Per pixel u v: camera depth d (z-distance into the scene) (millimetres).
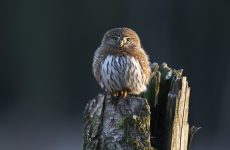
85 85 33281
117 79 10164
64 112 32625
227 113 31250
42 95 33531
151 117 9578
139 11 34281
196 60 33250
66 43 34812
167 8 33969
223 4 34094
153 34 33844
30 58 34531
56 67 34125
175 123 9297
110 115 9109
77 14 35156
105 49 10414
